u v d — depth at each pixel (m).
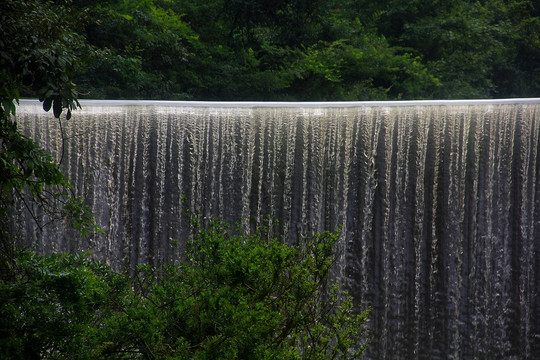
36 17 11.87
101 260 19.97
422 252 20.56
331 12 39.97
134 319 9.82
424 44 44.28
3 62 11.32
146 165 20.28
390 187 20.56
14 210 18.89
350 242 20.73
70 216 14.15
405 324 20.58
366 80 39.56
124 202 20.20
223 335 10.16
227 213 20.69
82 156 19.84
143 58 33.75
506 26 47.22
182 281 12.00
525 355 20.53
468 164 20.39
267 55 38.62
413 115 20.41
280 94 37.53
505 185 20.41
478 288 20.48
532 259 20.39
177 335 10.76
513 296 20.48
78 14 16.08
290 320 12.57
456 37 43.47
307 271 12.57
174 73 35.00
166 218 20.42
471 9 46.34
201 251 12.21
